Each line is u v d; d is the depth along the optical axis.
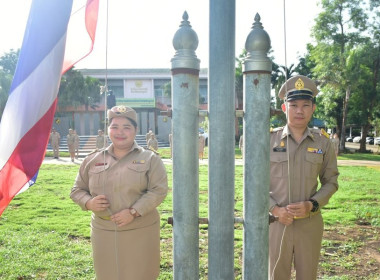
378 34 23.59
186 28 1.63
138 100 36.12
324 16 23.92
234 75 1.63
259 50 1.66
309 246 2.51
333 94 24.86
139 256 2.37
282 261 2.53
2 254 4.08
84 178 2.54
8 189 2.00
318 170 2.58
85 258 4.00
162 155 20.83
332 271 3.71
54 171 12.85
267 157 1.70
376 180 10.52
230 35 1.60
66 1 1.86
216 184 1.64
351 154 24.02
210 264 1.69
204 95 33.16
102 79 40.59
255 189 1.70
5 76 30.09
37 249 4.27
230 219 1.66
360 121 26.67
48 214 6.08
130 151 2.46
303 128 2.57
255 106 1.67
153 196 2.36
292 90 2.52
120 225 2.28
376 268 3.80
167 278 3.53
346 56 23.88
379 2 23.23
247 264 1.74
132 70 40.91
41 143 1.94
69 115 36.97
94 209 2.31
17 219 5.71
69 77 34.78
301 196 2.52
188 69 1.63
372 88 24.62
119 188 2.36
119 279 2.36
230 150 1.64
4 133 1.98
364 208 6.47
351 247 4.41
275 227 2.53
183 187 1.67
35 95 1.91
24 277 3.54
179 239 1.70
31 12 1.93
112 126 2.43
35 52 1.90
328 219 5.68
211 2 1.61
